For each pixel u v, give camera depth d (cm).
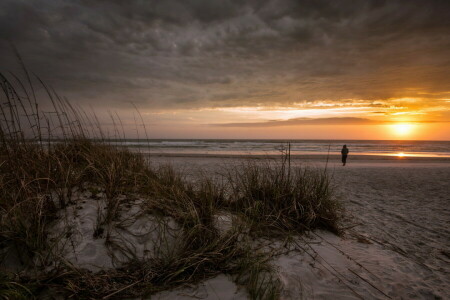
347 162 1858
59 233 251
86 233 260
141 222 292
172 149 3278
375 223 465
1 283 186
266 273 261
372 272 288
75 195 311
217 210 359
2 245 221
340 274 278
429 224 472
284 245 319
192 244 275
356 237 386
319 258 304
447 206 610
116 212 291
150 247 267
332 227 387
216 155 2119
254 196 412
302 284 253
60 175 317
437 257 340
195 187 424
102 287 215
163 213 312
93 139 461
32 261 221
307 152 3097
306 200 402
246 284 242
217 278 248
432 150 4025
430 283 276
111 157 407
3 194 255
